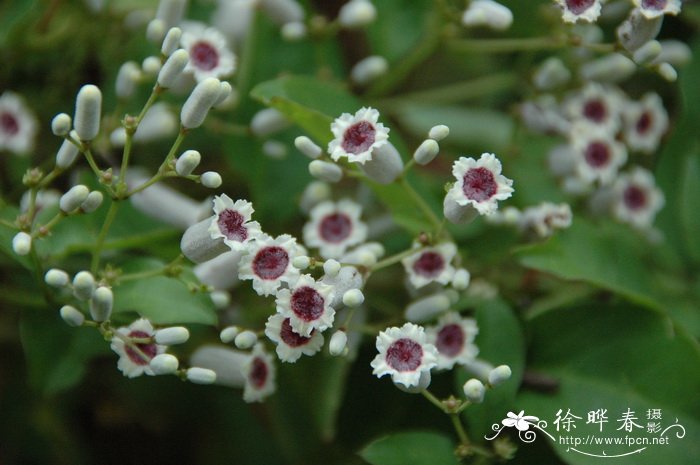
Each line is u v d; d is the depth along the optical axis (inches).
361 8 10.8
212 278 9.6
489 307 9.9
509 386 9.8
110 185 9.3
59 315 9.9
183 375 9.2
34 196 9.4
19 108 10.7
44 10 10.8
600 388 10.0
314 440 10.6
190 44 10.1
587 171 10.6
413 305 9.8
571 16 9.6
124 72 10.2
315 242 10.1
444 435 10.0
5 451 10.8
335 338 9.2
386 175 9.7
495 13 10.4
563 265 10.1
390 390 10.5
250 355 9.7
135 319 9.5
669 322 10.0
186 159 9.2
